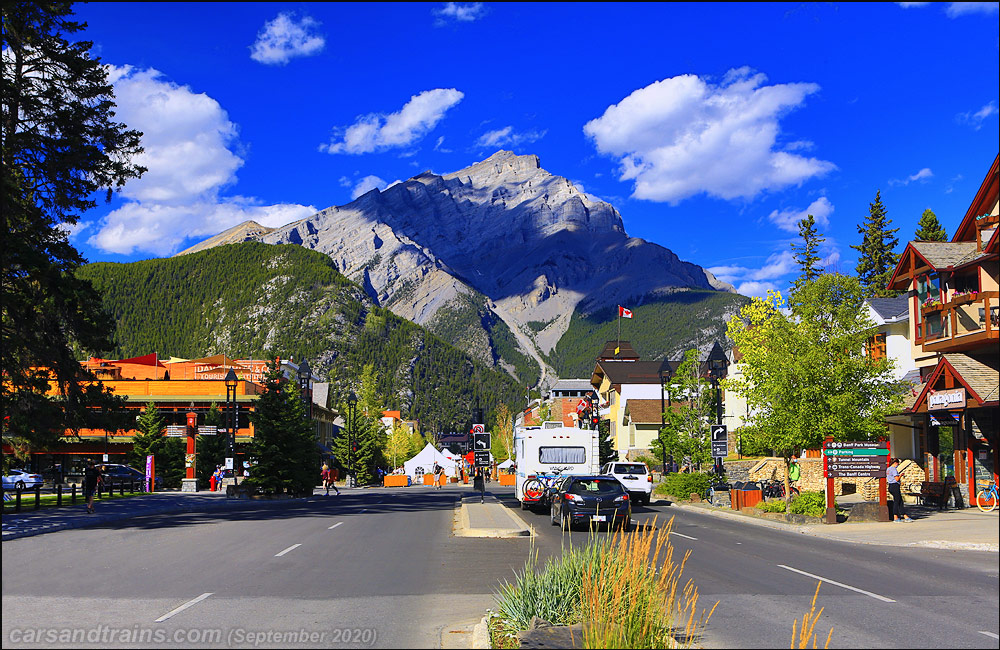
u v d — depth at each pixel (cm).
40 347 3416
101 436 6544
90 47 3491
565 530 2372
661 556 1703
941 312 3127
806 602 1174
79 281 3531
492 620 1012
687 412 4669
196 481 5178
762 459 4684
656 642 831
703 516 3055
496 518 2703
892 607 1140
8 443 3828
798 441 2752
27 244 3250
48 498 3988
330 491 6291
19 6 3309
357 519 2909
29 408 3484
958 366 2925
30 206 3309
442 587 1306
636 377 7969
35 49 3406
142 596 1214
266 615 1067
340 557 1719
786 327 2830
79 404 3669
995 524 2280
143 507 3378
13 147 3259
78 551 1830
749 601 1181
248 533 2311
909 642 919
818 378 2739
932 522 2444
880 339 3934
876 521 2555
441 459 10038
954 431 3055
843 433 2691
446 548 1903
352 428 10012
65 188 3388
